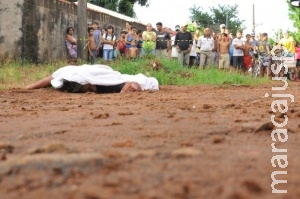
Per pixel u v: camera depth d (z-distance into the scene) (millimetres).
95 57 21188
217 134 4547
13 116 6965
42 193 2627
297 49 24172
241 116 6184
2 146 3998
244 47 22828
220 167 3051
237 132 4629
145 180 2768
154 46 21391
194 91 12906
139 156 3357
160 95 11234
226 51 22406
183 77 18016
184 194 2496
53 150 3625
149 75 17312
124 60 18984
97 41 21203
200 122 5512
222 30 23172
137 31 24484
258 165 3109
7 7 20609
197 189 2592
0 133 5156
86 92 12148
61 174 2961
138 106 8227
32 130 5293
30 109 8039
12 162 3225
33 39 21328
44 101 9781
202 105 8188
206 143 4016
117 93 12148
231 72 19125
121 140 4355
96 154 3316
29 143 4344
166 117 6160
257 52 22891
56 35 23156
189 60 23266
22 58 20734
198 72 18672
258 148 3742
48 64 19406
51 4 22625
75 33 25328
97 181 2791
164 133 4660
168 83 17109
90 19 27031
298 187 2623
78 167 3082
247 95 11250
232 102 8938
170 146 3922
